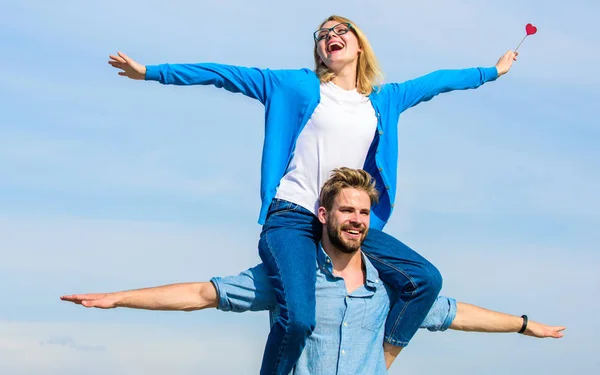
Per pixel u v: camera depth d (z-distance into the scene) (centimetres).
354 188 679
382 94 738
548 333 746
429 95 767
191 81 706
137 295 657
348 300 686
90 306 639
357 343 686
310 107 704
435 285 688
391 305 704
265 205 693
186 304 675
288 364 666
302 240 687
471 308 739
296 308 653
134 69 686
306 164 704
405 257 696
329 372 677
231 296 688
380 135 722
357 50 726
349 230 675
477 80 786
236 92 721
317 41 729
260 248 697
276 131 707
